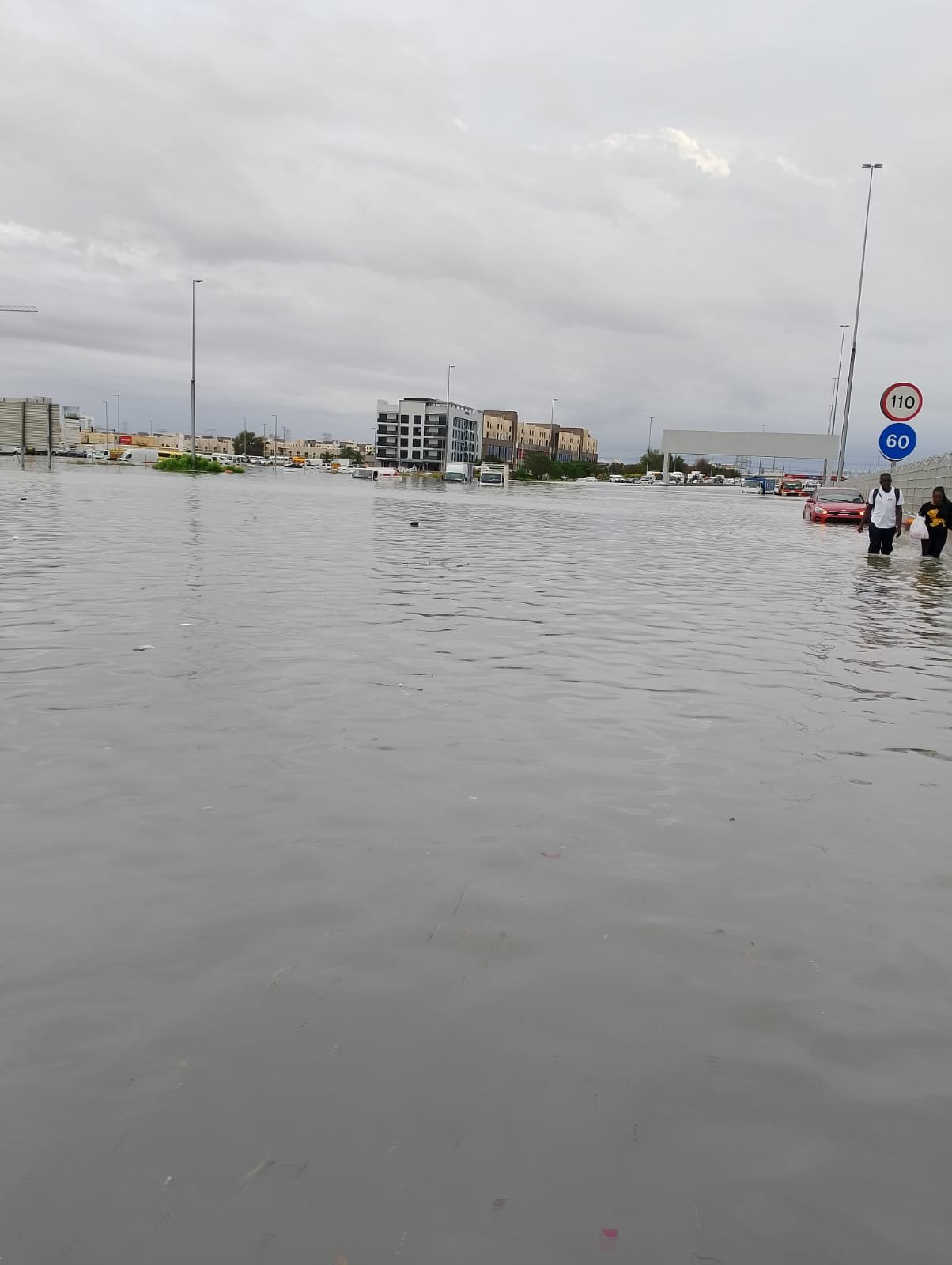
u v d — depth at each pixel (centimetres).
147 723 555
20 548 1479
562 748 536
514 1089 245
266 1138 225
